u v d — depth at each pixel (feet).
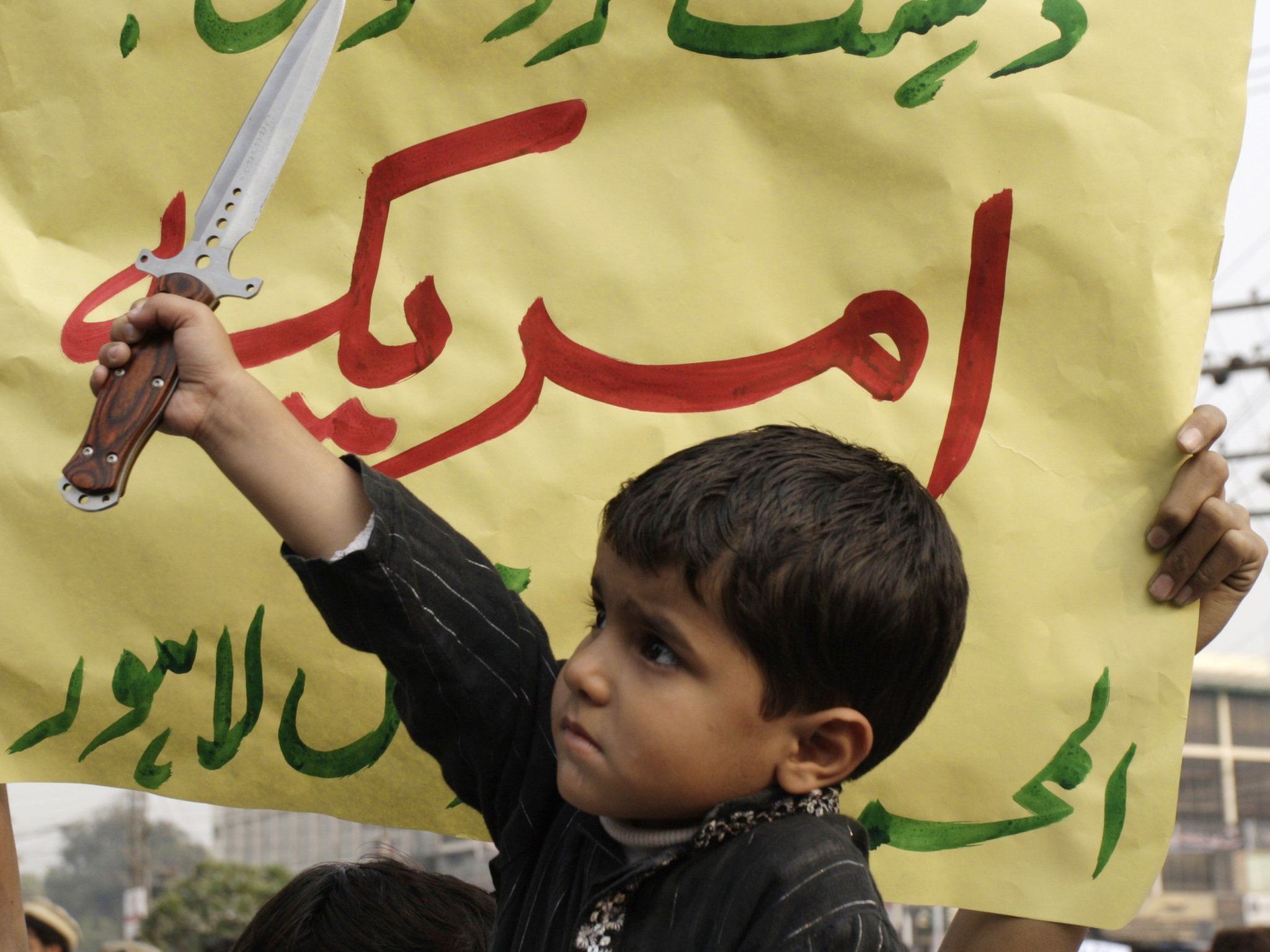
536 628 3.86
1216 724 100.37
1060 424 5.07
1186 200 5.06
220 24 5.51
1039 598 4.99
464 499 5.26
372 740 5.17
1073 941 4.95
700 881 3.15
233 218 3.55
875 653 3.11
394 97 5.44
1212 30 5.11
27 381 5.38
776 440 3.27
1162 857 4.84
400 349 5.36
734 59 5.34
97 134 5.52
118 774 5.21
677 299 5.29
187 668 5.24
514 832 3.67
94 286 5.45
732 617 3.00
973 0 5.22
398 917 4.96
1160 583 4.92
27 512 5.31
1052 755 4.93
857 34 5.27
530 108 5.43
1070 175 5.10
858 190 5.25
